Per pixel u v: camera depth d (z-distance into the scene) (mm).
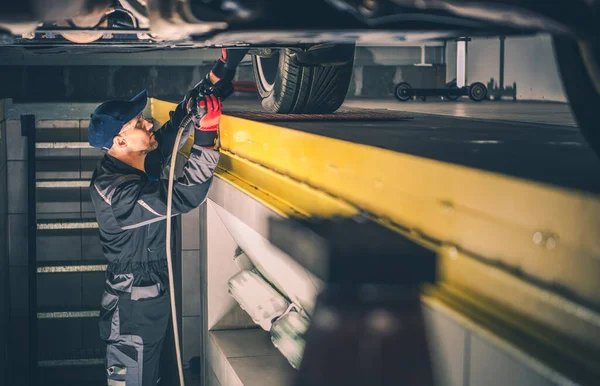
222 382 4375
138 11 1831
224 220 3486
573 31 1200
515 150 1873
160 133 3791
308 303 2281
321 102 3689
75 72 7316
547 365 1101
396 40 1659
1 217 6055
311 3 1337
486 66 8188
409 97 7277
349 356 1507
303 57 3213
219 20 1364
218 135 3693
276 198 2594
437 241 1535
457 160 1572
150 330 3840
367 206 1883
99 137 3545
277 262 2406
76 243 6547
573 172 1396
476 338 1289
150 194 3291
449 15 1265
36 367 6234
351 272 1557
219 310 4879
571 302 1122
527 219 1229
